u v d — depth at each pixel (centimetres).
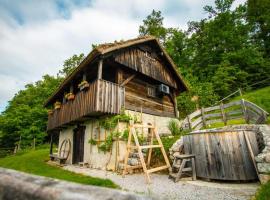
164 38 3019
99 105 809
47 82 3519
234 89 2125
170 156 720
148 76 1138
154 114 1135
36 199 64
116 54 946
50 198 61
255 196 369
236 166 523
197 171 586
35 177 83
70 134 1224
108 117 900
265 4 2709
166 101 1289
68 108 1096
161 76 1249
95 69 1046
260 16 2739
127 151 650
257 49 2488
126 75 1034
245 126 690
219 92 2105
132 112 991
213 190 453
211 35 2791
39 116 2736
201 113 1048
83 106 912
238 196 397
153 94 1188
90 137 985
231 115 945
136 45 1088
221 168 537
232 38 2611
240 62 2333
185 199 393
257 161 472
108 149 852
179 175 556
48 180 77
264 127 620
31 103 3256
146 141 859
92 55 837
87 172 773
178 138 805
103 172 766
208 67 2472
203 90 1961
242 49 2441
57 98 1459
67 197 58
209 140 570
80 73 1048
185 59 2839
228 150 538
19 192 72
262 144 588
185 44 2998
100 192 59
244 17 2897
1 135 2659
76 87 1302
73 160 1130
